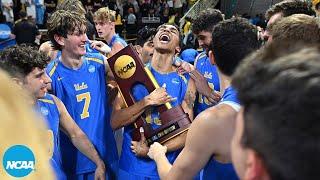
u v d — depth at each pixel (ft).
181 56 12.52
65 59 8.65
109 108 9.04
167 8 53.72
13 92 1.99
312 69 2.00
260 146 2.04
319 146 1.89
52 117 7.53
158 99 7.84
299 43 2.65
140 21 51.75
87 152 8.16
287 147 1.94
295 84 1.97
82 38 8.46
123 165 8.49
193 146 4.80
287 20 5.21
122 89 8.21
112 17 13.46
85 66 8.82
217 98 8.46
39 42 28.27
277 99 2.00
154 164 8.07
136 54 8.13
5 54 6.78
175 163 5.05
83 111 8.76
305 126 1.91
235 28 5.04
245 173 2.29
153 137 7.97
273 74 2.09
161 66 8.41
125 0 52.65
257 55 2.51
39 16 41.78
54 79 8.58
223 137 4.60
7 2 38.58
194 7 52.31
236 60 4.93
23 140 1.96
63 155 8.63
